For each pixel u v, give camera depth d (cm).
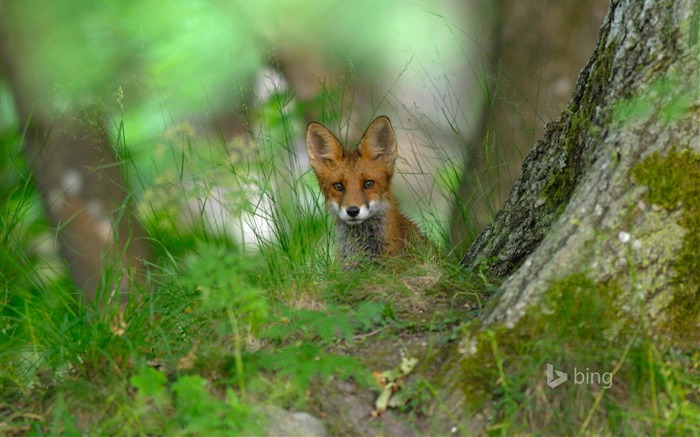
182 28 1602
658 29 853
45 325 938
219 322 934
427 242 1257
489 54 1513
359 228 1369
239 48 1636
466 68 1820
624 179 817
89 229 1544
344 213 1337
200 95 1561
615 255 800
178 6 1609
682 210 809
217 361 835
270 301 952
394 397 794
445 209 1875
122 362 856
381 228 1366
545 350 770
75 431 763
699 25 826
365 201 1335
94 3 1584
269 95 1521
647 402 755
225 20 1647
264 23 1681
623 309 796
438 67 1703
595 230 809
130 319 945
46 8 1580
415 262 1105
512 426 751
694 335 812
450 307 938
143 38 1507
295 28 1694
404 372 817
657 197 809
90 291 1505
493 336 772
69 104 1399
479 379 776
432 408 777
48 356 905
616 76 890
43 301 1020
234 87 1465
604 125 891
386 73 1772
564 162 977
